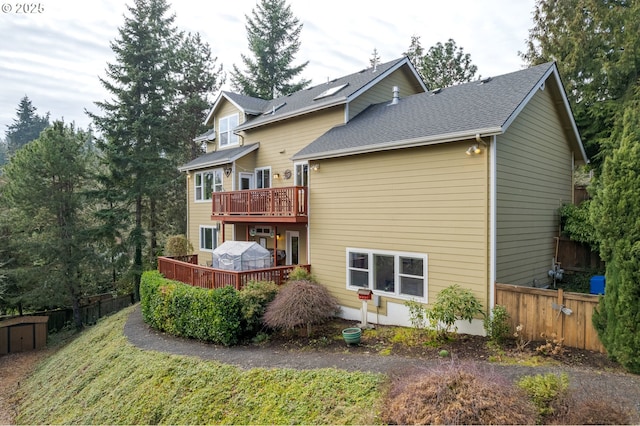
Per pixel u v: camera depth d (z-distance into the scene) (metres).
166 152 25.94
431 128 9.38
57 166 18.70
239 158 16.97
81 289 20.28
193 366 8.47
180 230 28.09
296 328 10.20
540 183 10.85
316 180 12.19
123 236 24.80
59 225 19.38
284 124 15.94
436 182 9.13
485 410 4.25
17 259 19.14
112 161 22.12
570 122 12.02
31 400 11.10
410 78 16.12
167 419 7.11
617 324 6.04
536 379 5.02
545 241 11.20
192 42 31.48
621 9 15.09
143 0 24.06
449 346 7.92
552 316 7.39
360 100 13.89
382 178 10.26
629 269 5.84
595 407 4.44
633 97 14.56
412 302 9.23
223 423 6.50
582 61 16.33
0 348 16.72
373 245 10.50
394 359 7.36
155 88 24.03
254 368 7.80
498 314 7.82
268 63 31.59
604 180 6.29
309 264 12.41
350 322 10.81
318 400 6.18
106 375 9.75
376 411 5.27
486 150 8.28
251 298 9.98
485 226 8.30
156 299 12.04
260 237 16.48
